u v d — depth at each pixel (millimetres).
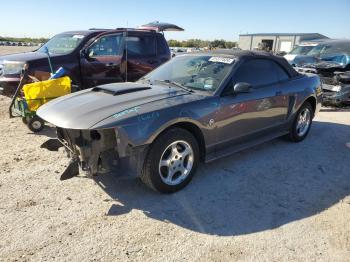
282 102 5168
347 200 3809
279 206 3643
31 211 3383
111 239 2988
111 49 7645
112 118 3367
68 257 2740
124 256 2771
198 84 4410
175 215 3404
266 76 5004
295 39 35312
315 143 5824
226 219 3363
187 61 4988
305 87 5625
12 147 5164
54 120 3574
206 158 4191
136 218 3330
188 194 3838
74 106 3764
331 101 9367
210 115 4020
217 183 4133
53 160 4684
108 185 3969
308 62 11391
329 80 9461
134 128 3379
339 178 4406
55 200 3609
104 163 3494
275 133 5301
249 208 3584
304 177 4398
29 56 7086
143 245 2922
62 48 7586
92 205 3537
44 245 2879
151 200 3676
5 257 2719
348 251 2922
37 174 4219
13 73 6809
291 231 3188
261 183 4180
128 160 3428
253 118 4680
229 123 4305
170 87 4398
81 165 3650
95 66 7371
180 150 3873
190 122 3832
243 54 4758
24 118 6008
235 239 3049
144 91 4125
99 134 3475
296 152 5316
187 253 2838
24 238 2963
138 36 8039
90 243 2924
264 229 3213
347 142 5941
